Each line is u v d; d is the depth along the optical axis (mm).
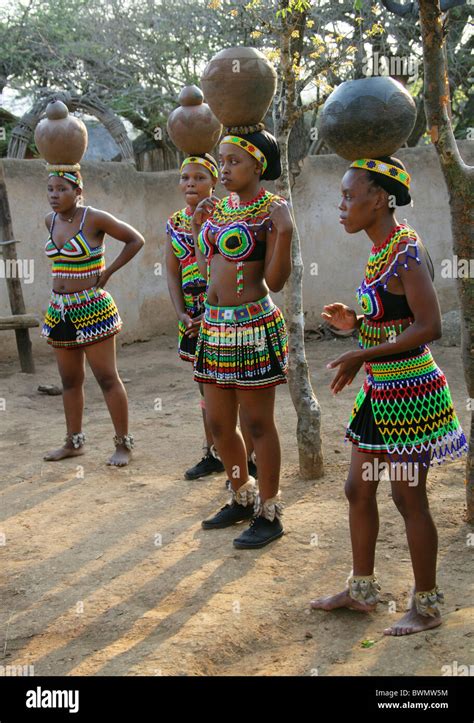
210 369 4250
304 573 3893
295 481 5184
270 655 3199
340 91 3111
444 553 3951
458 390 7531
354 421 3334
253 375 4117
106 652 3244
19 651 3324
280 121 5035
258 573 3920
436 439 3139
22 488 5309
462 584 3613
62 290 5637
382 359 3135
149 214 10648
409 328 3043
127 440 5773
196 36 11766
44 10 12164
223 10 10602
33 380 8547
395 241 3066
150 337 10805
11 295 8633
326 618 3443
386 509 4570
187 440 6289
